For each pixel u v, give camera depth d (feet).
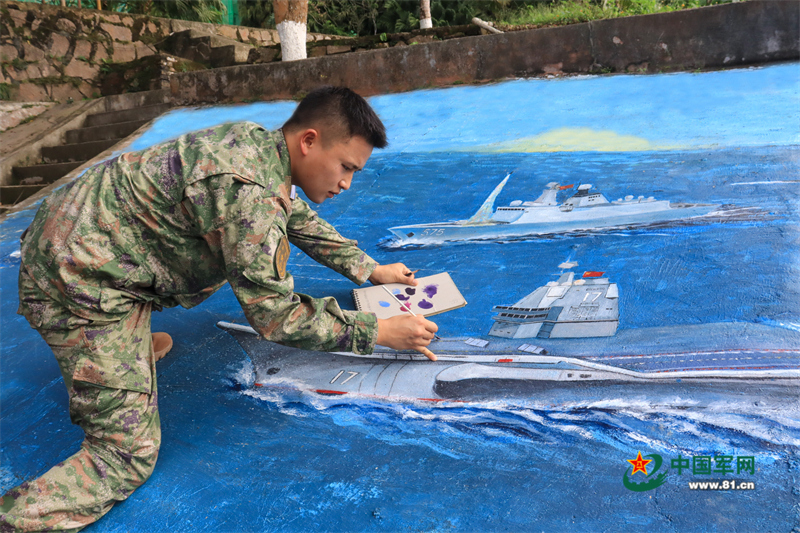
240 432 5.30
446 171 11.03
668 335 5.66
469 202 9.67
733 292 6.14
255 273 4.39
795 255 6.59
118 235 4.49
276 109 17.12
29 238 4.58
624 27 13.70
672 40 13.30
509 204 9.31
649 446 4.52
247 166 4.41
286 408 5.58
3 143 18.99
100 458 4.53
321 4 31.83
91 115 20.58
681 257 6.97
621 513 4.01
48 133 19.36
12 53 20.93
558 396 5.18
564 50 14.46
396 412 5.33
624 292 6.48
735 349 5.31
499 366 5.65
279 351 6.56
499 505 4.20
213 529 4.29
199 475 4.83
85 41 22.75
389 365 5.98
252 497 4.55
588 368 5.42
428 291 6.96
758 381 4.91
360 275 6.90
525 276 7.18
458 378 5.61
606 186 9.20
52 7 21.94
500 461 4.60
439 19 30.35
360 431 5.16
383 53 16.20
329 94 4.58
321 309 4.81
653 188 8.84
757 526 3.78
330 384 5.85
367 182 11.18
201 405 5.74
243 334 6.99
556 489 4.27
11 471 5.18
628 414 4.85
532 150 11.19
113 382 4.48
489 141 12.05
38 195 15.01
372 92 16.52
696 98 11.76
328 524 4.21
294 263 8.64
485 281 7.23
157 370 6.38
